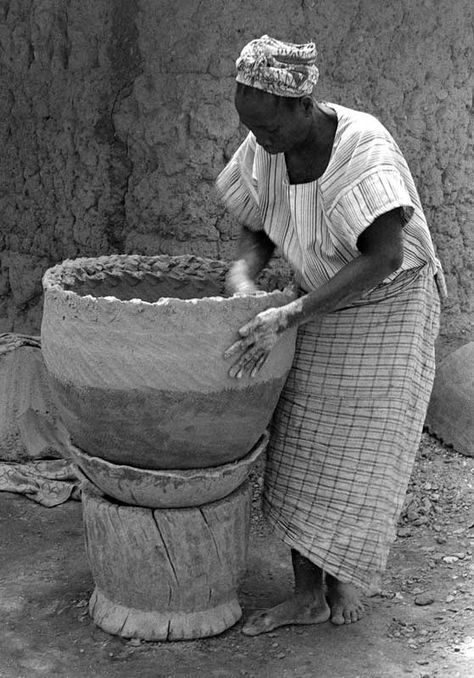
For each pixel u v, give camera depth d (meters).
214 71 4.73
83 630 3.77
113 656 3.62
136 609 3.72
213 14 4.67
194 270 4.04
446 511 4.60
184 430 3.38
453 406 5.08
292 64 3.12
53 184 5.29
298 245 3.58
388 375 3.59
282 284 4.01
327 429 3.69
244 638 3.73
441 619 3.80
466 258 5.38
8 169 5.47
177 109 4.79
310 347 3.70
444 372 5.18
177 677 3.48
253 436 3.55
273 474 3.81
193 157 4.80
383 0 4.90
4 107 5.39
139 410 3.31
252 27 4.73
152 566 3.62
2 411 4.94
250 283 3.72
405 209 3.30
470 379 5.06
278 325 3.28
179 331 3.23
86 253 5.25
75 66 5.05
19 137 5.38
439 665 3.49
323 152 3.35
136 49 4.88
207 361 3.27
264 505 3.85
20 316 5.66
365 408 3.63
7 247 5.62
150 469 3.50
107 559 3.68
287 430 3.77
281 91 3.13
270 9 4.74
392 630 3.75
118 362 3.26
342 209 3.29
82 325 3.28
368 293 3.57
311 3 4.79
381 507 3.63
